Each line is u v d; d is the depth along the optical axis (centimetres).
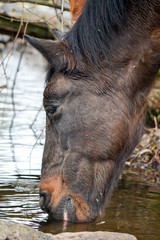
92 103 500
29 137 873
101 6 507
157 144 827
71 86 497
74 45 499
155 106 949
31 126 930
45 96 502
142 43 512
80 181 505
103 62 502
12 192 604
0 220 418
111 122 503
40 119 986
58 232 478
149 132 881
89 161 506
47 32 926
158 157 803
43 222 506
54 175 511
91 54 500
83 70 498
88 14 507
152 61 520
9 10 1010
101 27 504
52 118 506
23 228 416
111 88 504
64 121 501
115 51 505
